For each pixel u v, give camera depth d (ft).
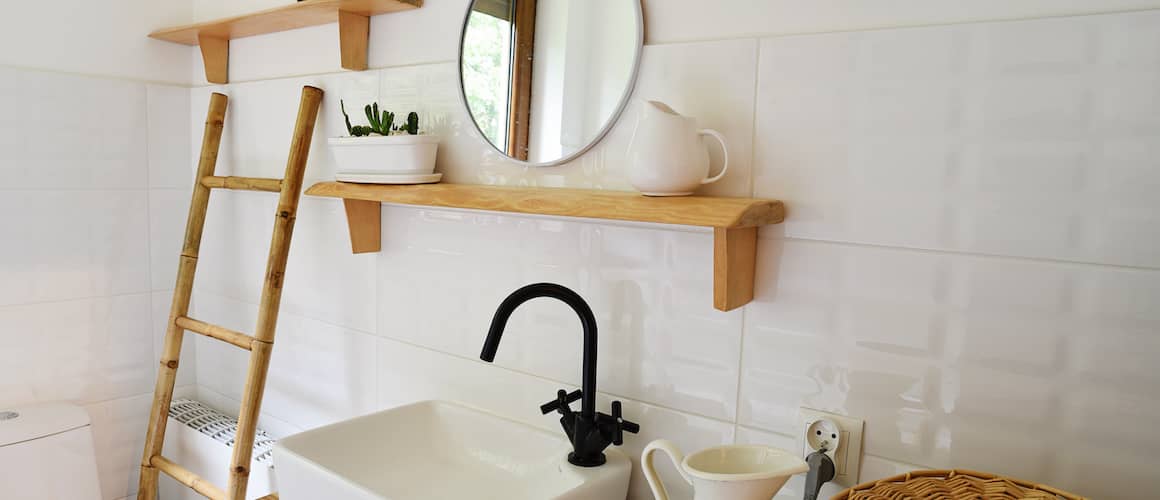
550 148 4.26
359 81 5.35
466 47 4.63
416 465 4.64
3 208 5.79
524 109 4.37
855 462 3.41
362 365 5.54
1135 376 2.82
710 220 3.15
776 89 3.52
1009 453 3.08
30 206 5.93
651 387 4.04
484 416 4.66
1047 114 2.91
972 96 3.05
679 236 3.86
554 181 4.33
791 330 3.56
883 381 3.34
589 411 3.92
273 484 5.51
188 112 6.84
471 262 4.80
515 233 4.56
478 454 4.63
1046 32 2.89
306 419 6.02
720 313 3.77
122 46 6.34
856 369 3.40
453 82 4.79
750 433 3.72
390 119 4.82
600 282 4.20
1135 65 2.74
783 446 3.62
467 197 4.04
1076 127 2.86
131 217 6.54
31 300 5.99
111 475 6.61
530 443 4.40
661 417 4.01
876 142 3.28
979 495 2.63
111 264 6.45
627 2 3.91
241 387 6.56
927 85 3.14
